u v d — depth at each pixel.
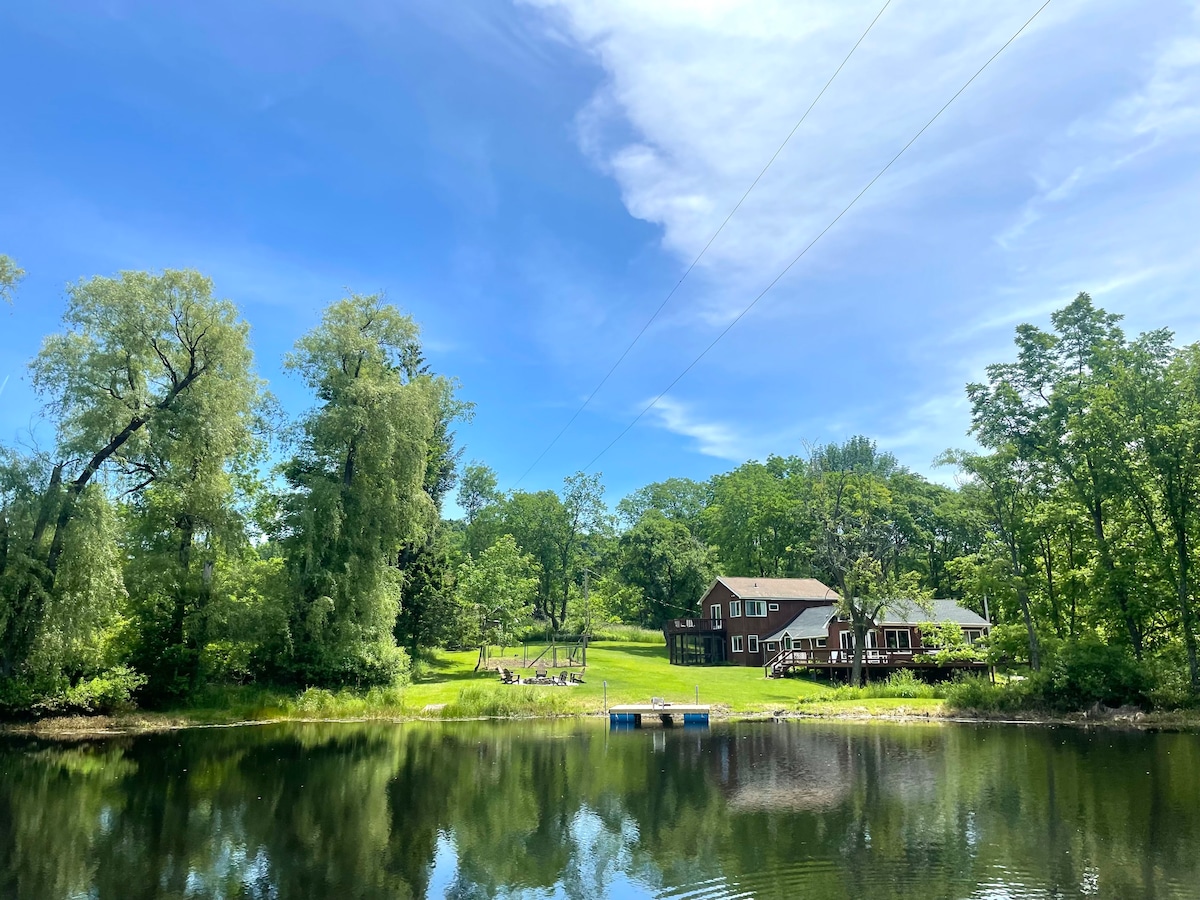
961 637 44.38
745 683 47.06
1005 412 41.16
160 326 30.53
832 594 64.31
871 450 89.44
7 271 24.55
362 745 26.00
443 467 55.06
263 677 36.28
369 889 11.44
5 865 12.51
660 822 15.43
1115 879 11.50
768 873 12.02
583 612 68.38
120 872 12.19
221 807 16.62
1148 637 40.19
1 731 27.80
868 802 17.02
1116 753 23.73
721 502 82.62
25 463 27.28
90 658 29.38
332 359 38.53
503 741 27.30
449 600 47.34
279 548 37.75
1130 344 38.38
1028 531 41.16
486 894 11.22
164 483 31.17
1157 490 36.41
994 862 12.43
